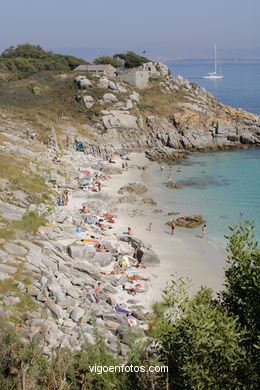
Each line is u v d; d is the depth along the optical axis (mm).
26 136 69250
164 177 64125
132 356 12641
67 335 19734
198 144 84562
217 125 86375
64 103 88875
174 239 39906
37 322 19781
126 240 37438
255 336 10586
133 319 23750
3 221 31359
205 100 102875
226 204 50812
